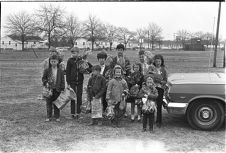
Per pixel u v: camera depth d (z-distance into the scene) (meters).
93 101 6.82
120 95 6.73
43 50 45.03
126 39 44.59
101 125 6.87
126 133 6.27
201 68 23.36
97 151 5.21
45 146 5.45
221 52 40.75
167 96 6.66
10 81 15.14
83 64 7.38
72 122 7.13
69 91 7.20
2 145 5.50
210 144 5.61
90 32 40.59
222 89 6.30
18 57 37.03
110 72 7.28
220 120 6.42
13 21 40.94
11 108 8.63
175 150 5.29
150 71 6.74
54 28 37.81
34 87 12.99
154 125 6.92
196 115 6.51
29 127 6.66
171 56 37.94
